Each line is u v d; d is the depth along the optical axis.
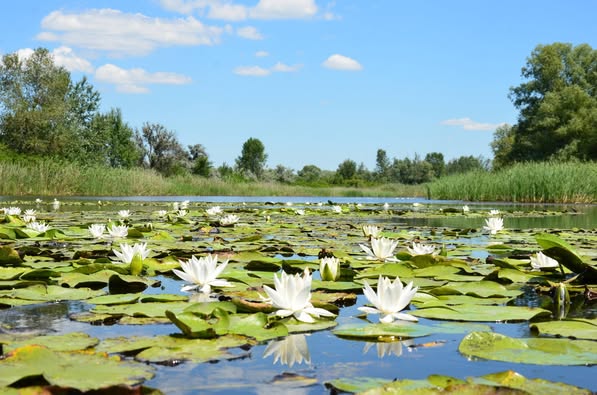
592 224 8.79
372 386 1.46
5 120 36.03
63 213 10.29
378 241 4.16
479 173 24.48
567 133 42.03
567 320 2.22
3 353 1.69
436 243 5.69
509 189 22.11
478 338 1.91
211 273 2.90
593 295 2.88
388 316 2.26
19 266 3.60
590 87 45.47
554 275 3.54
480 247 5.15
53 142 36.34
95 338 1.88
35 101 36.66
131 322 2.19
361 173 78.06
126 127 42.25
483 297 2.83
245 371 1.60
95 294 2.79
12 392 1.30
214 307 2.35
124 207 13.54
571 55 46.03
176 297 2.68
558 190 20.48
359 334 2.04
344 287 3.04
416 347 1.89
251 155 65.31
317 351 1.83
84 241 5.29
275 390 1.45
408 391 1.32
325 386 1.48
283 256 4.45
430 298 2.77
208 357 1.71
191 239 5.59
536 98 46.88
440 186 26.44
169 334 1.99
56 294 2.76
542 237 3.26
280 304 2.30
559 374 1.58
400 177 81.19
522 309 2.50
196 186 31.59
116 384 1.38
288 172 65.69
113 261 3.90
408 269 3.55
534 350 1.80
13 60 36.06
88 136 38.50
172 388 1.45
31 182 22.98
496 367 1.66
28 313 2.37
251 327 2.10
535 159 44.72
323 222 8.74
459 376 1.56
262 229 6.98
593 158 41.66
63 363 1.54
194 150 54.72
